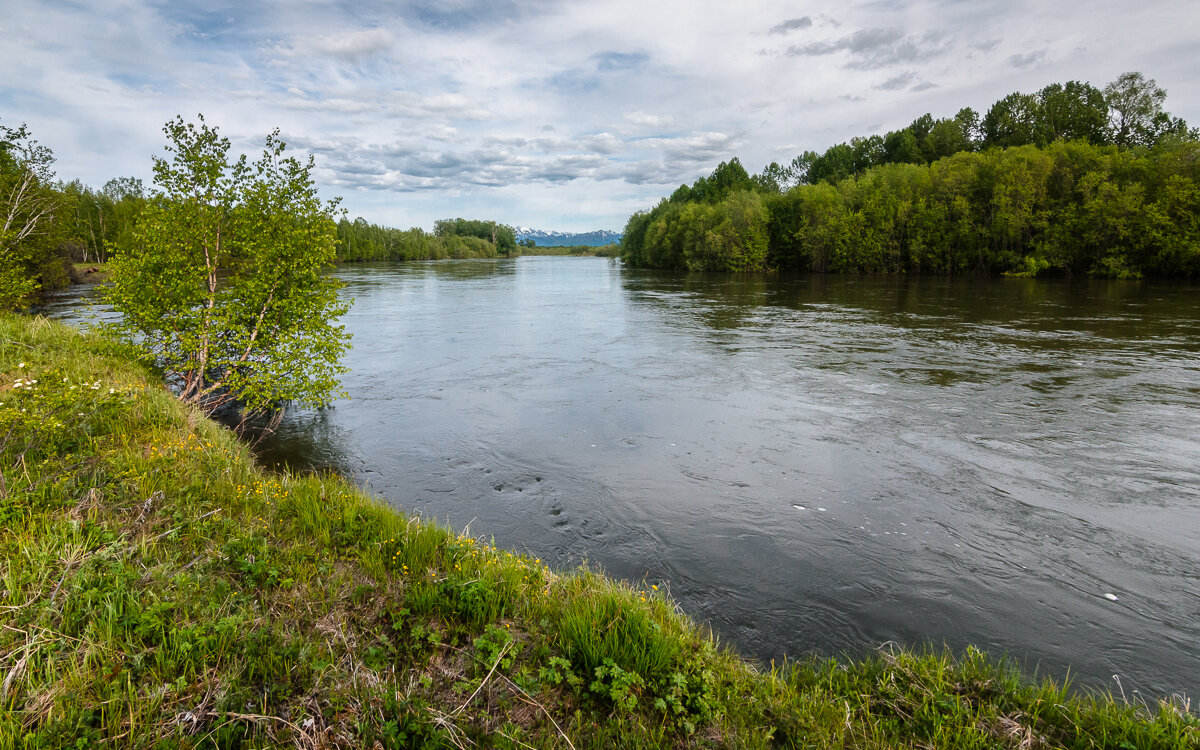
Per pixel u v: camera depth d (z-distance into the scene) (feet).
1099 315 87.04
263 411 44.34
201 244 43.70
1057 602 20.63
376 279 202.59
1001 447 35.60
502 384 53.31
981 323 82.53
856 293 132.46
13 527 16.84
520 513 28.09
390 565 18.15
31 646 12.55
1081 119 207.51
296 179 44.09
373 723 12.01
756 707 13.35
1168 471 31.71
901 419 41.32
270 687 12.67
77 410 25.54
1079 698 14.73
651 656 14.11
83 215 220.02
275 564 17.51
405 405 46.88
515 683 13.44
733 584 21.90
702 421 42.09
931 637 18.75
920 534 25.62
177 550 17.46
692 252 235.81
